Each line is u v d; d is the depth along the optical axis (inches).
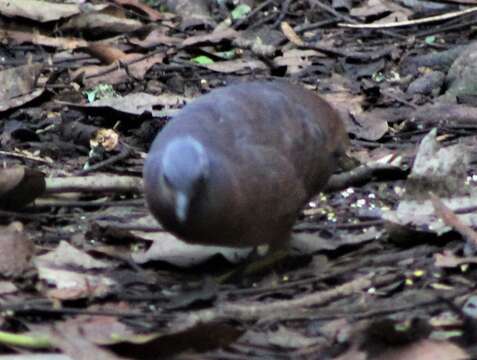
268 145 388.5
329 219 462.0
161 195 377.4
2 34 703.7
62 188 471.2
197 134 378.9
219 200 373.4
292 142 395.5
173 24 760.3
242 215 381.1
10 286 384.2
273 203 388.5
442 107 593.3
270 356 341.4
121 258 418.6
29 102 587.8
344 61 681.6
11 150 540.4
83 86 625.0
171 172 367.6
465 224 419.8
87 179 477.1
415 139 561.3
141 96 581.0
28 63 647.8
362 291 386.6
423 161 456.1
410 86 629.6
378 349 332.8
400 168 499.8
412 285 393.4
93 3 765.9
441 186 451.2
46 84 621.3
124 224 447.8
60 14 709.3
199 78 648.4
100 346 330.0
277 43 714.8
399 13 765.3
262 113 394.6
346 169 470.3
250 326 362.6
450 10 771.4
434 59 672.4
